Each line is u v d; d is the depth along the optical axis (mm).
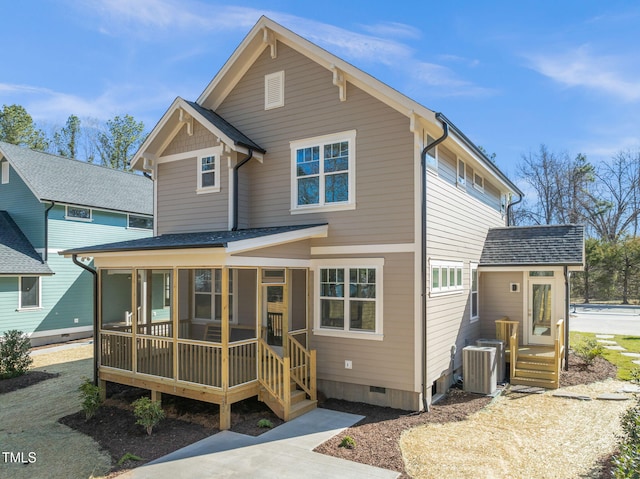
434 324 10375
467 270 13414
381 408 9836
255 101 12094
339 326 10609
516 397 10703
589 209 42406
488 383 10891
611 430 8328
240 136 11750
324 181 10969
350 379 10367
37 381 12930
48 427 9109
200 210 12398
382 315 10031
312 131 11156
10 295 17578
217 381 8820
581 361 14523
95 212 21094
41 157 21453
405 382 9703
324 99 10992
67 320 19641
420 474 6559
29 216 19547
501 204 19062
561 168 44281
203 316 12938
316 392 10414
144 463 7141
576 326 23453
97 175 23375
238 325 12078
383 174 10156
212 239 9328
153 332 12180
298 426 8688
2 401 11078
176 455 7398
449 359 11477
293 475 6547
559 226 15703
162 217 13164
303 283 11250
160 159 13297
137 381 10094
